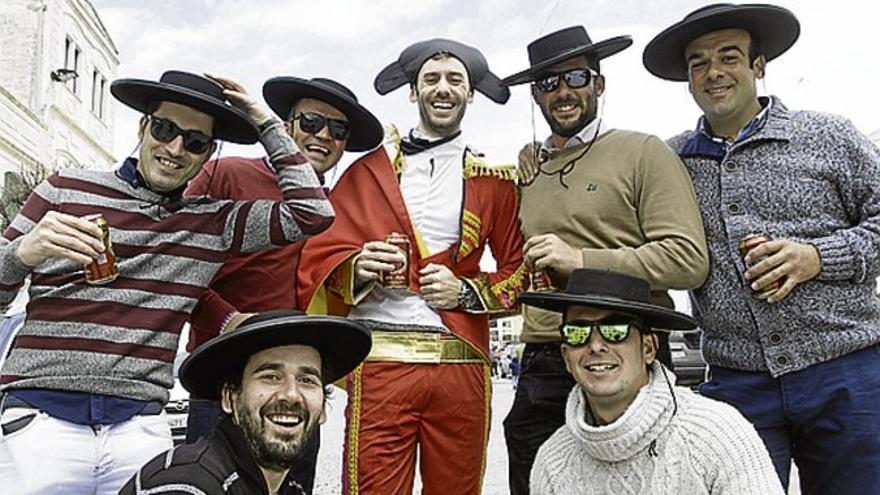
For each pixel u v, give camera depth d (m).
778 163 3.24
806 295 3.13
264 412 2.37
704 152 3.43
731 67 3.29
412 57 3.79
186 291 3.09
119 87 3.07
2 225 11.51
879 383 3.11
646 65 3.62
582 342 2.82
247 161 3.88
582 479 2.88
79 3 23.39
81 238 2.77
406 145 3.79
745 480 2.63
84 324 2.91
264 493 2.38
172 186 3.10
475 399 3.64
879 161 3.17
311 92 3.83
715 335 3.37
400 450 3.52
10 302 3.01
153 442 3.04
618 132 3.57
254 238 3.26
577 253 3.23
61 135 22.12
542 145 3.70
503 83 3.70
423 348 3.53
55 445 2.83
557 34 3.56
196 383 2.48
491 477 7.22
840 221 3.21
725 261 3.30
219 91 3.31
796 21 3.33
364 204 3.70
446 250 3.68
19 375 2.88
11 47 20.67
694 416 2.74
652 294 3.40
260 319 2.44
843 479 3.14
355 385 3.53
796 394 3.16
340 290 3.57
